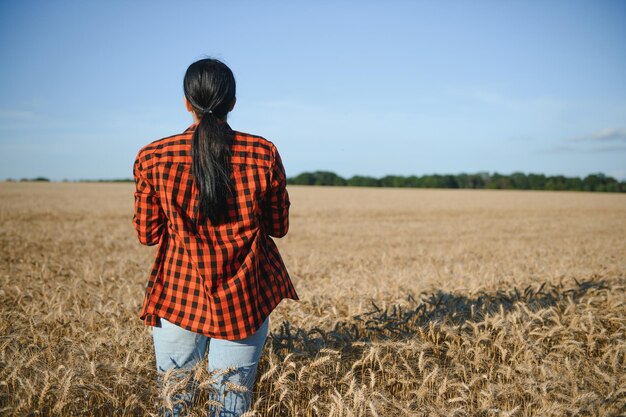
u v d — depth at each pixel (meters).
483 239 17.41
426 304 4.09
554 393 2.62
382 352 3.20
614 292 4.66
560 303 4.33
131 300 4.20
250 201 1.97
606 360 3.27
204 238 1.95
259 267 2.12
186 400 2.16
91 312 3.73
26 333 3.13
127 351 2.81
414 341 3.13
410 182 87.19
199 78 1.95
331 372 3.00
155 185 1.94
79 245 12.47
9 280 5.80
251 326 2.00
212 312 1.96
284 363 2.71
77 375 2.45
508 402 2.73
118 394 2.53
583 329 3.45
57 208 25.64
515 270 7.38
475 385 2.95
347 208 32.69
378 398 2.69
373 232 19.27
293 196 47.19
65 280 5.97
